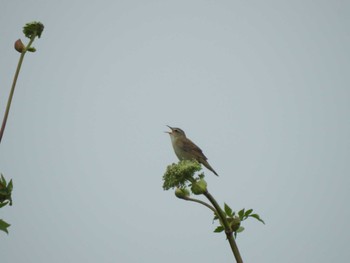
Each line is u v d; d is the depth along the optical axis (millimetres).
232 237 5066
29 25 5270
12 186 4863
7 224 4695
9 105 4965
